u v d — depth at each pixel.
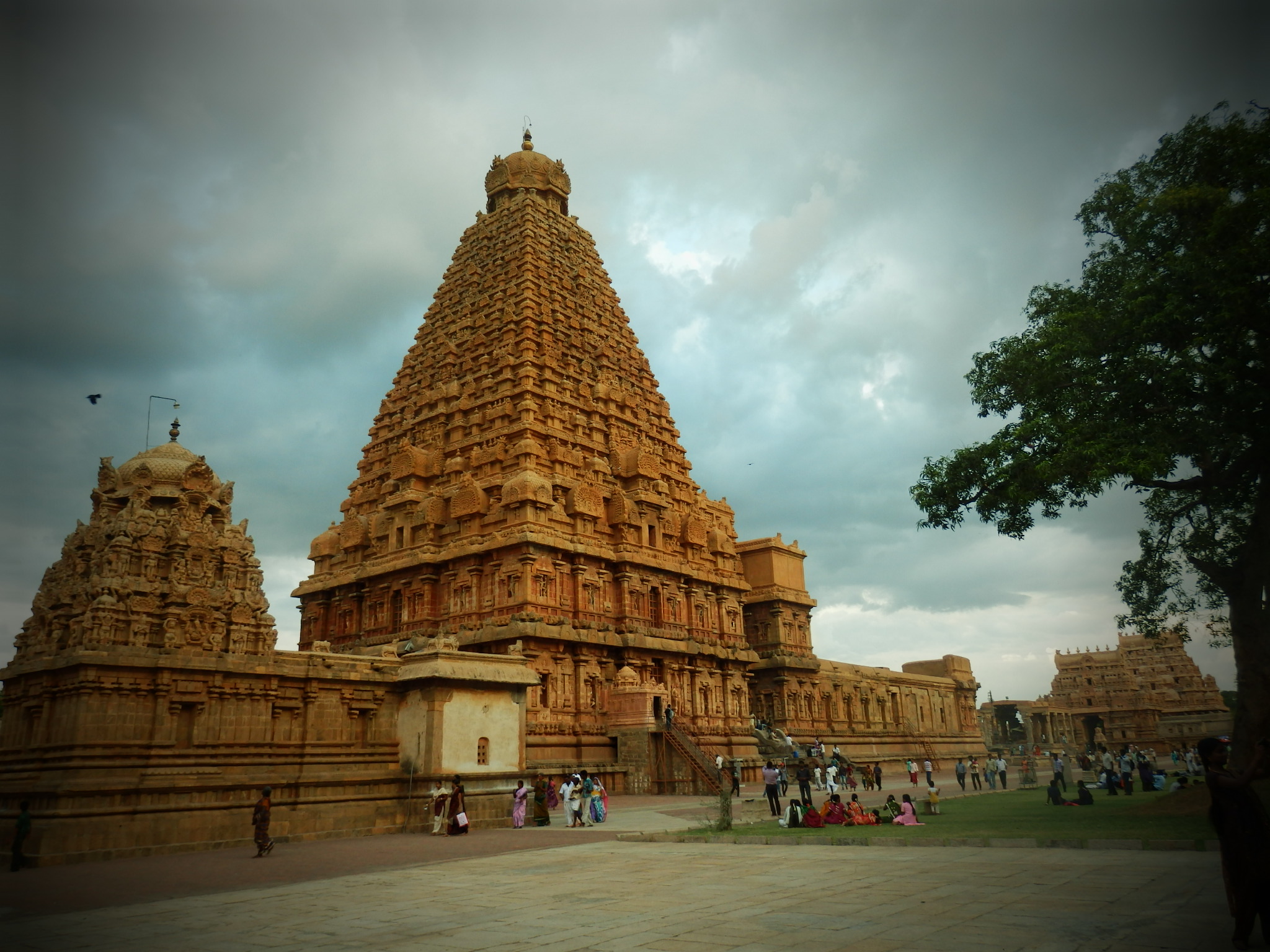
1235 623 29.50
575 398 76.25
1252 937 12.05
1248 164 27.75
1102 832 24.09
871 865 20.83
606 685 63.31
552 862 24.84
